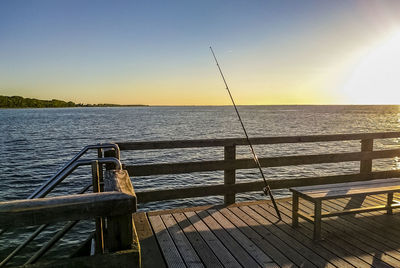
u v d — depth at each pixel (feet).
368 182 10.44
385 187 9.71
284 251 8.02
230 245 8.37
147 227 9.57
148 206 32.42
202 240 8.69
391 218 10.28
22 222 3.29
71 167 5.21
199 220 10.20
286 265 7.30
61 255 21.63
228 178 11.88
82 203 3.49
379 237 8.84
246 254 7.84
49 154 65.26
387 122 174.29
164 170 11.06
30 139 93.56
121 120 213.66
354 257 7.68
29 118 248.11
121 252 3.70
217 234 9.10
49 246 5.89
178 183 40.93
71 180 41.57
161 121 198.80
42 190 4.96
